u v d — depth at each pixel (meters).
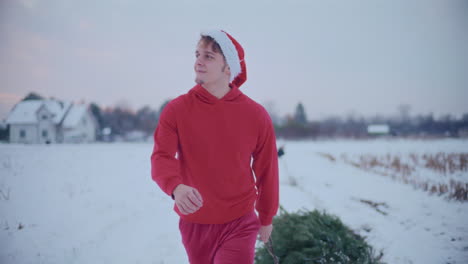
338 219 3.05
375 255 3.30
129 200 5.68
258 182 1.75
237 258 1.52
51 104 38.12
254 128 1.59
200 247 1.62
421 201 5.51
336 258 2.51
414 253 3.32
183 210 1.21
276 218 2.97
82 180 7.20
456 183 6.64
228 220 1.59
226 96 1.54
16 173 7.50
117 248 3.51
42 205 4.95
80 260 3.12
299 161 13.25
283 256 2.55
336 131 47.69
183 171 1.58
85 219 4.46
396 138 35.75
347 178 8.60
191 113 1.47
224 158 1.52
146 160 11.88
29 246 3.36
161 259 3.21
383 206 5.36
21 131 35.31
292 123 47.00
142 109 55.59
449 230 3.92
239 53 1.69
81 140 39.62
